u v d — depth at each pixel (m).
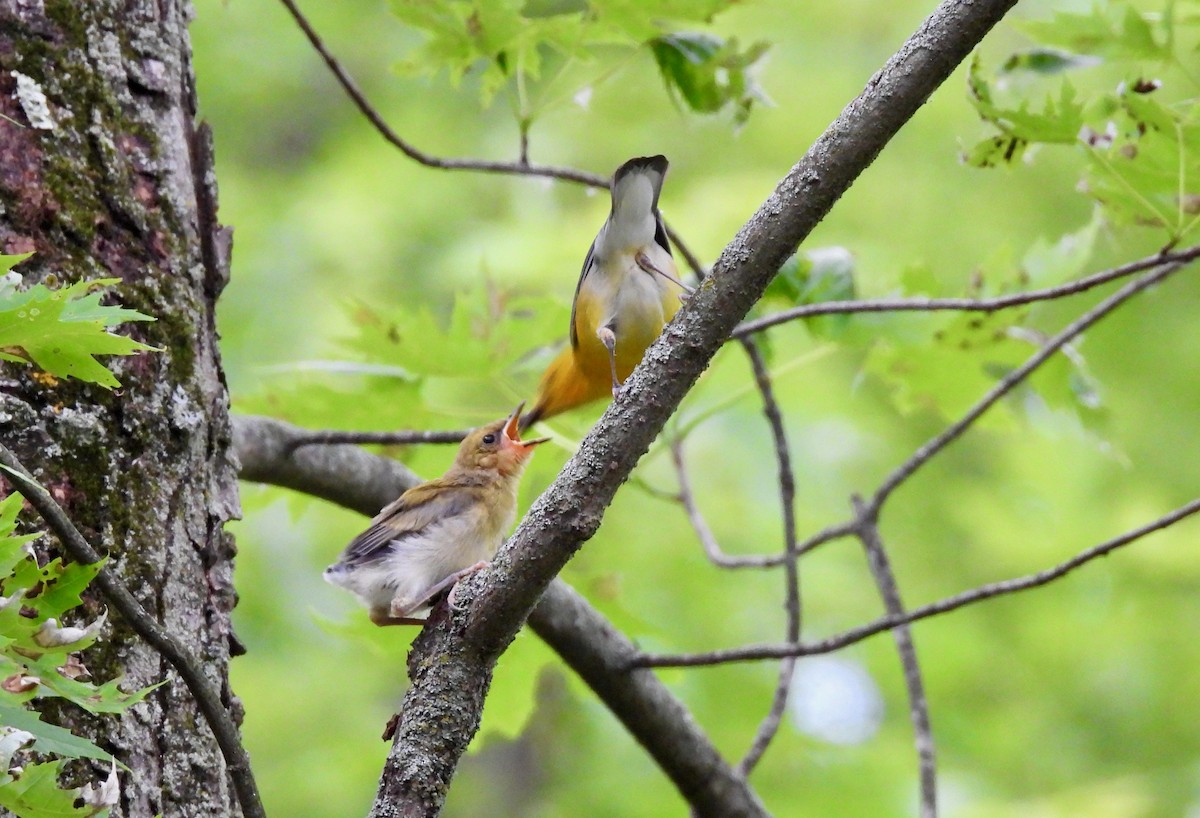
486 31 8.56
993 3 5.47
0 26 6.01
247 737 18.72
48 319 4.36
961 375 10.90
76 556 4.52
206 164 6.68
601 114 22.12
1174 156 7.31
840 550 20.62
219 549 6.24
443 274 20.28
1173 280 20.62
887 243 20.98
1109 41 8.32
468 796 22.09
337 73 8.07
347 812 18.22
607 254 9.28
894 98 5.54
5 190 5.82
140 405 5.96
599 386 10.24
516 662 10.70
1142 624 19.00
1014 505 20.22
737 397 10.49
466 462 9.58
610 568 19.00
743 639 19.41
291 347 20.50
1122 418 19.69
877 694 19.95
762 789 17.95
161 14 6.59
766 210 5.60
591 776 19.81
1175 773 18.27
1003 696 19.53
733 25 22.12
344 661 19.61
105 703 4.45
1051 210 21.16
